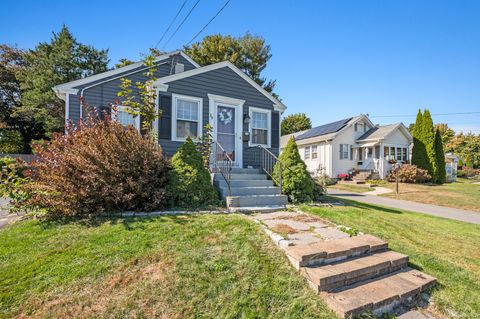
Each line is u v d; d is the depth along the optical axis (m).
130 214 4.44
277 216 4.77
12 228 3.90
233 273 2.71
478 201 10.61
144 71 8.52
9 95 20.64
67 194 4.23
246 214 4.89
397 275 3.04
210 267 2.78
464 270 3.41
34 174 4.62
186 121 7.73
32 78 18.42
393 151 18.86
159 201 4.67
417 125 18.27
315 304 2.36
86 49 20.28
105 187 4.32
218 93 8.24
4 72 20.05
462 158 31.45
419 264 3.43
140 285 2.47
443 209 9.05
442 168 17.94
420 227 5.42
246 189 5.96
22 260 2.84
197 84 7.92
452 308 2.57
